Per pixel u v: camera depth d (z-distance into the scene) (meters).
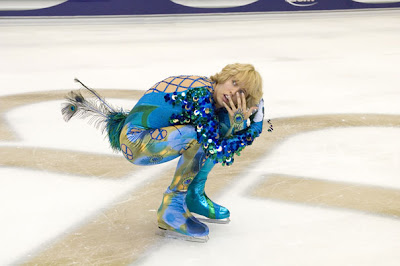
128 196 12.27
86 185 12.93
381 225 10.86
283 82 27.59
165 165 14.41
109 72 29.81
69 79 27.70
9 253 9.53
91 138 17.06
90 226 10.67
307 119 19.97
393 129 18.59
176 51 38.12
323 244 10.01
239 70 9.03
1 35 46.69
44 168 14.14
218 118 9.73
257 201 12.05
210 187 12.88
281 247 9.86
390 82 27.77
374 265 9.28
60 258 9.34
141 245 9.86
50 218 11.05
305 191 12.73
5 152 15.52
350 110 21.50
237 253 9.60
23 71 29.98
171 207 9.98
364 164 14.88
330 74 30.03
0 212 11.30
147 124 9.51
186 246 9.84
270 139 17.19
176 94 9.25
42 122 19.05
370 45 42.31
